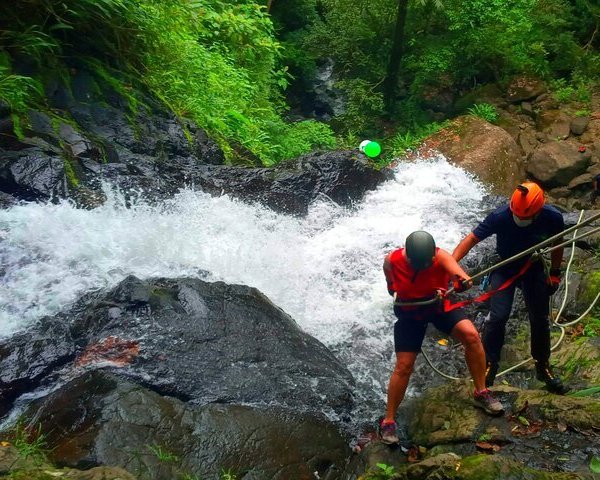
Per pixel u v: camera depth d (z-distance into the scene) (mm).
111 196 7301
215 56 11547
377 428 5363
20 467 4004
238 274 7023
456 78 15797
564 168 12008
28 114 7570
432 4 15086
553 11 16094
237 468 4449
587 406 4594
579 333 6363
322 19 18344
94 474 3814
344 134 15336
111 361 5207
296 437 4836
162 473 4195
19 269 6156
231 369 5363
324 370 5715
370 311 7047
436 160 11070
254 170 8711
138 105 8828
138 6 9508
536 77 15195
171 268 6691
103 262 6484
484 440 4453
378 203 9023
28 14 8383
